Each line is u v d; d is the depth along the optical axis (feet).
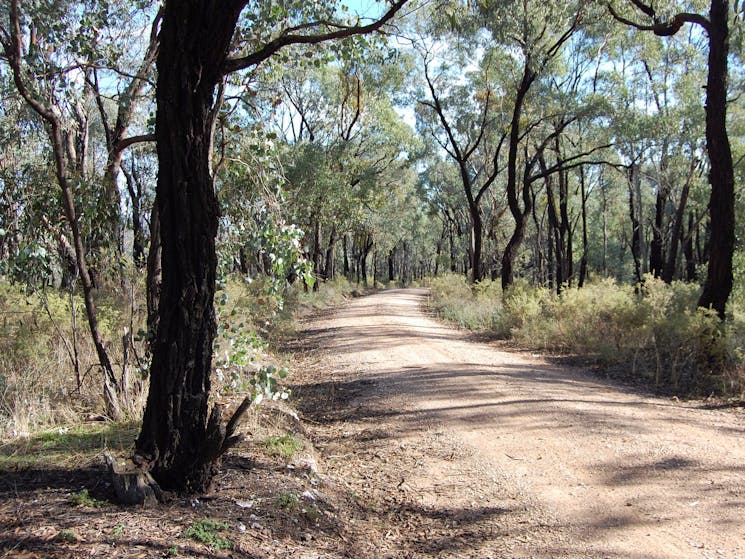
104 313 28.76
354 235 179.11
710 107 36.11
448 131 87.30
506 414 24.47
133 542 10.77
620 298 46.73
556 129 77.77
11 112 26.63
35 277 21.66
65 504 12.21
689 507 14.56
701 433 21.06
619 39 74.69
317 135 109.81
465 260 205.16
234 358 18.86
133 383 22.20
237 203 20.04
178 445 13.46
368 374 35.47
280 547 12.05
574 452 19.34
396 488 17.42
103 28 23.39
